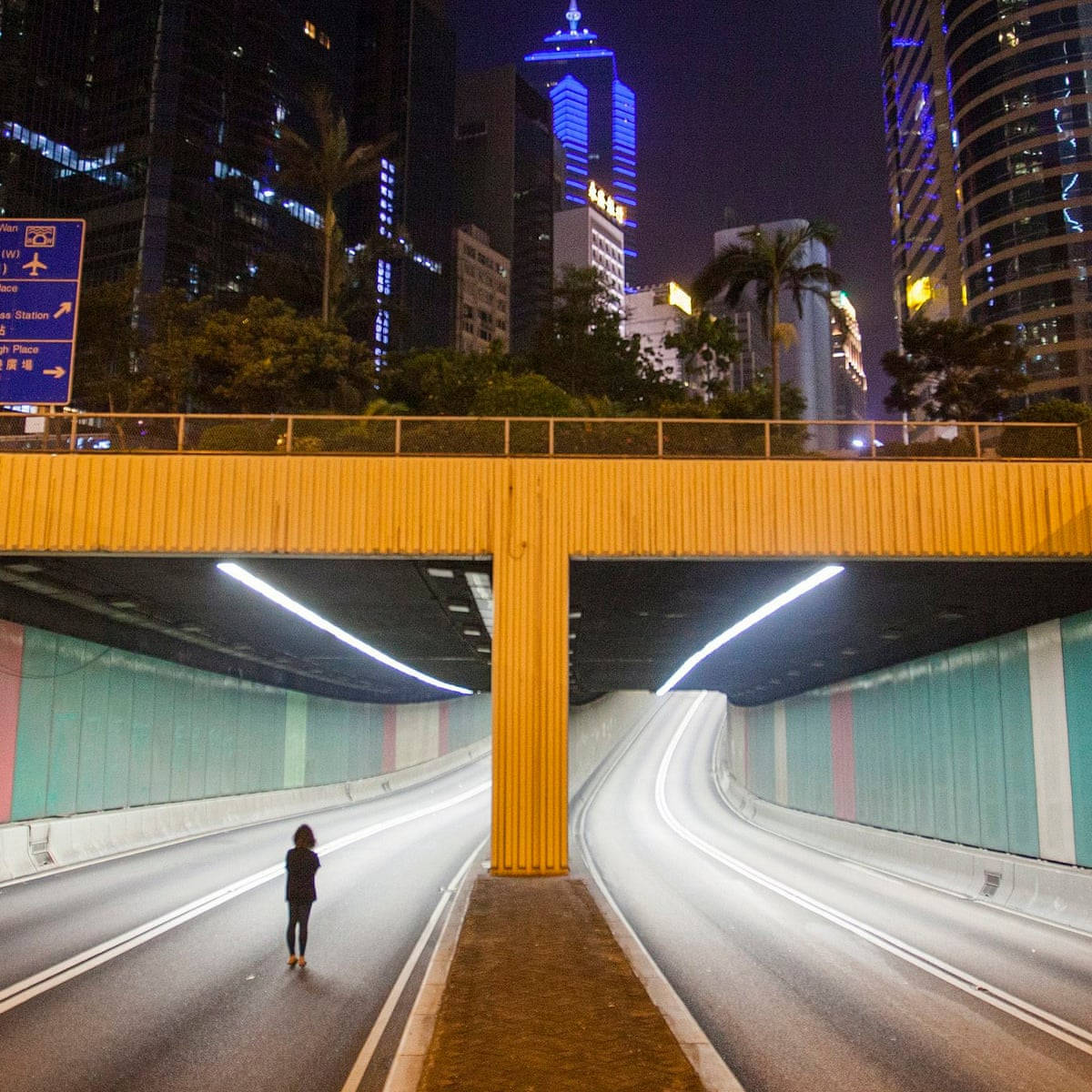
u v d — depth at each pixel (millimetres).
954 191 120750
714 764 62938
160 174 128750
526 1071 7148
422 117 186250
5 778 19453
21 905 16266
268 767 36500
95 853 22547
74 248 18406
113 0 136125
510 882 15867
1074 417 32938
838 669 31109
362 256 52594
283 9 148375
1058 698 17938
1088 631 17016
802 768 37500
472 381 48375
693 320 67938
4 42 126250
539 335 64312
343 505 16844
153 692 26641
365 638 28203
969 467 17125
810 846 31750
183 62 133000
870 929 15828
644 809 45406
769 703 44094
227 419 17391
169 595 21062
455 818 37531
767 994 11414
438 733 64062
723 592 20484
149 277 125500
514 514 16969
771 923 16344
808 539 16906
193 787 29625
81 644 22609
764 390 55625
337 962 12375
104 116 132375
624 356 65188
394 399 51125
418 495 16953
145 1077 8031
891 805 26781
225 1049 8758
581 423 17500
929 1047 9359
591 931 12133
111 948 12945
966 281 115688
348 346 44719
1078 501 17031
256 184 138875
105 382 49094
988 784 20734
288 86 148000
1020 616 19406
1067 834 17484
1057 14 112062
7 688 19344
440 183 188375
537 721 16562
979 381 51406
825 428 17859
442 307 179750
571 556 16906
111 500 16625
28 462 16656
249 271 136000
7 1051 8672
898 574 17922
